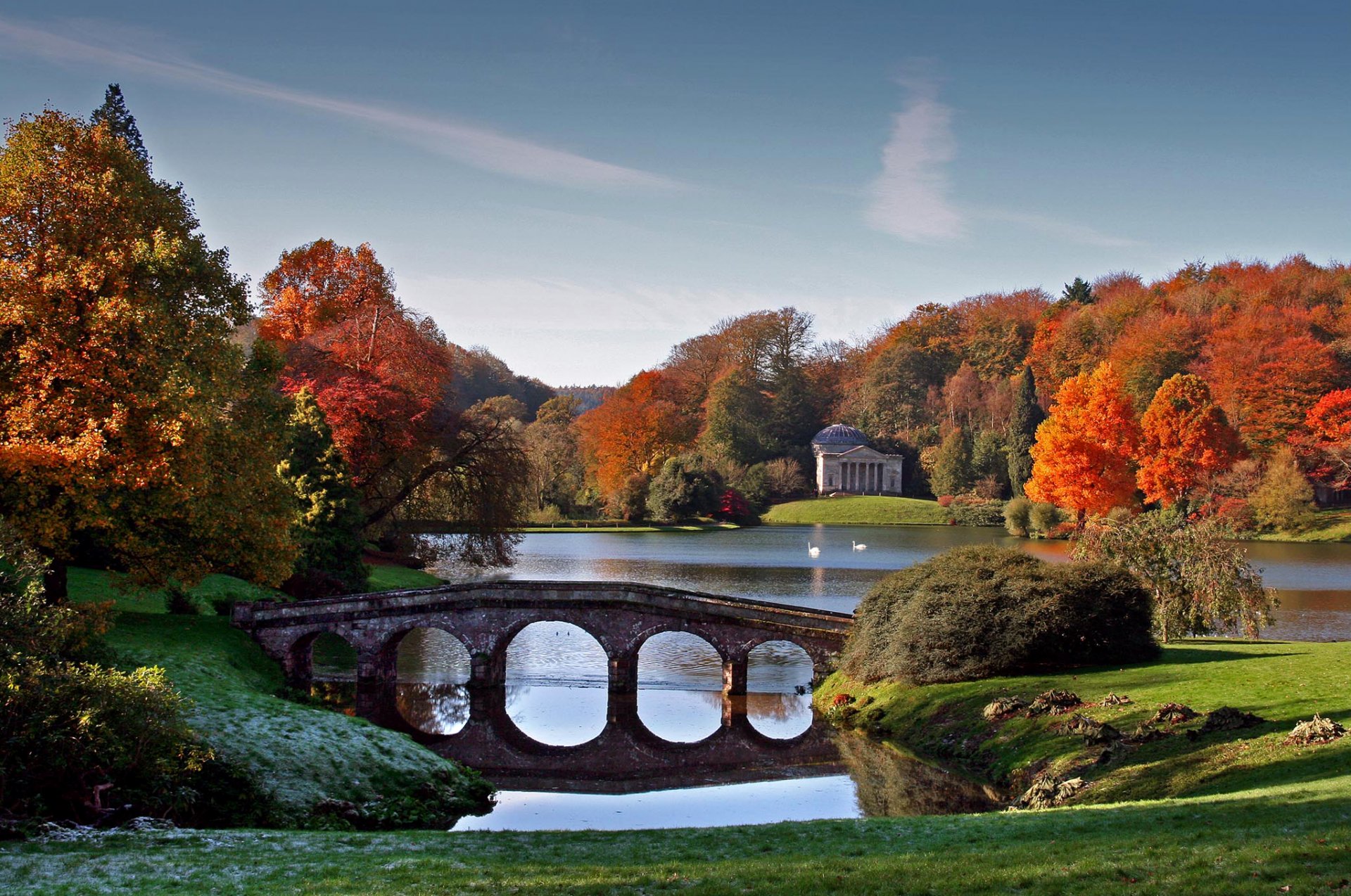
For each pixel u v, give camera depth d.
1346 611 55.09
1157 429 106.00
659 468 146.75
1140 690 29.30
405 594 39.97
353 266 81.00
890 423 166.25
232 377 33.75
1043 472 106.19
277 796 23.41
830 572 80.19
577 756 31.62
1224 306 134.00
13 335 29.31
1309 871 12.02
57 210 30.28
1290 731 22.22
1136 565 41.16
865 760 29.72
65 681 18.47
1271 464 107.75
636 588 40.00
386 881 14.20
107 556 44.84
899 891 13.01
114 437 29.31
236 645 37.78
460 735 34.06
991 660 33.81
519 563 87.56
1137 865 13.12
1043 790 23.22
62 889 13.62
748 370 166.25
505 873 14.69
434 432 66.75
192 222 34.94
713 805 26.02
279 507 35.56
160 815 19.86
